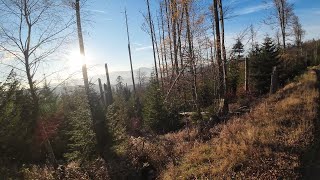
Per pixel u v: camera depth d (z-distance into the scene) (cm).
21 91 1581
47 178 1295
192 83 2288
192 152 1373
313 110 1638
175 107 2442
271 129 1407
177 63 2536
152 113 2395
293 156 1144
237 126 1545
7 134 1491
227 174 1072
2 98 1493
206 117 2052
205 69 2322
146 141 1777
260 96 2458
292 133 1352
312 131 1372
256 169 1076
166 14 2881
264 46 2823
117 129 1628
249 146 1231
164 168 1375
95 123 1507
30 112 1585
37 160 1658
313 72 2631
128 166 1417
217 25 2077
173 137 1838
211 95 2656
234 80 3000
